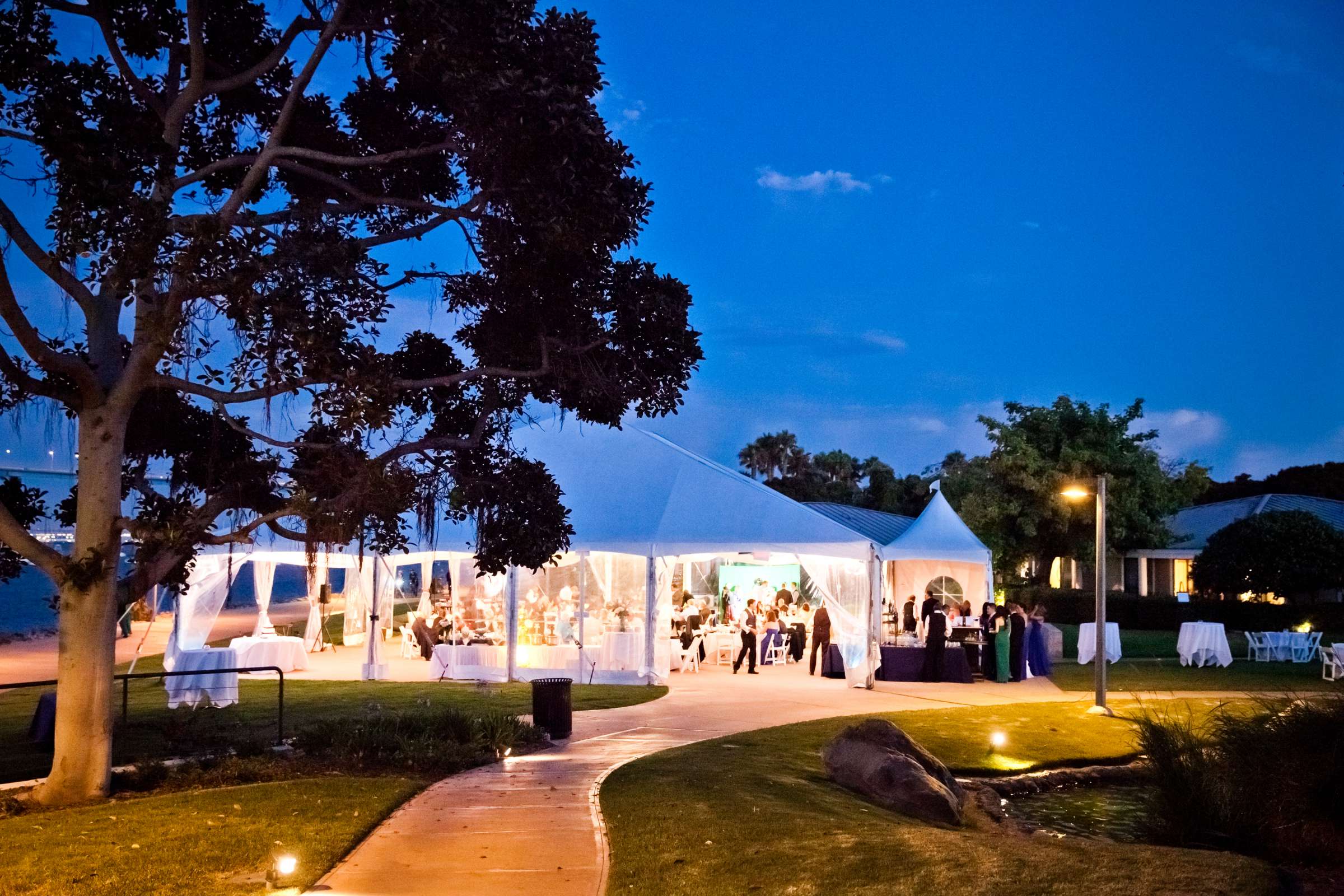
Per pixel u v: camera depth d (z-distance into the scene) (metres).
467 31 9.41
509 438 12.87
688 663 22.97
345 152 12.13
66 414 10.69
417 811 9.52
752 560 27.75
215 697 16.23
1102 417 39.78
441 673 20.77
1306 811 9.02
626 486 21.42
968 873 7.18
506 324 11.77
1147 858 7.58
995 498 40.06
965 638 23.05
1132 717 11.02
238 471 11.38
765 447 69.19
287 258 9.01
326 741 12.31
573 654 20.50
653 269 11.84
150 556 10.54
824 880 7.20
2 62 9.80
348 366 9.32
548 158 9.73
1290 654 26.02
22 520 11.35
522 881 7.36
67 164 8.51
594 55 10.07
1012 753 14.05
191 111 11.90
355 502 10.19
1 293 9.34
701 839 8.36
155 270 8.79
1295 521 34.47
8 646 28.16
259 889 7.02
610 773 11.31
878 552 20.38
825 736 14.04
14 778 11.69
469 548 20.11
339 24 10.19
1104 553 17.28
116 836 8.30
